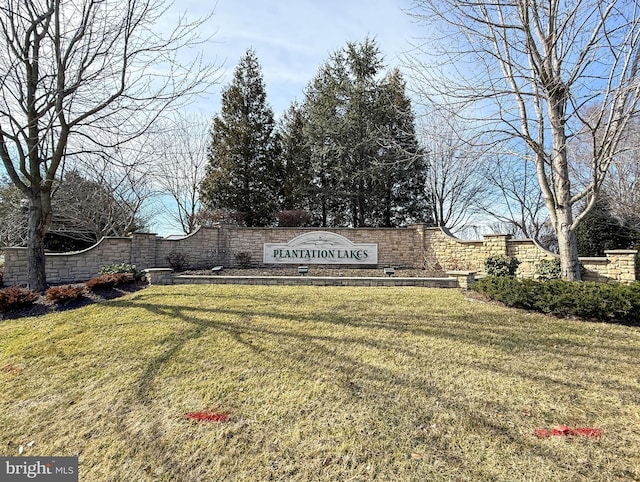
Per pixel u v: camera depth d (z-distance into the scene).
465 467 2.24
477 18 6.61
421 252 12.98
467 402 3.02
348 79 19.02
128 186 15.50
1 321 5.83
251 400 3.13
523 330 5.04
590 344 4.44
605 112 7.09
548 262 9.50
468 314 5.91
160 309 6.24
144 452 2.49
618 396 3.10
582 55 6.08
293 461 2.35
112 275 8.10
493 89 6.55
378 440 2.53
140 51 6.78
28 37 6.70
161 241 12.27
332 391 3.25
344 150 18.56
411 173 18.97
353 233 13.38
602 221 14.27
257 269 12.54
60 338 4.87
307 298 7.17
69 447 2.59
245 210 19.84
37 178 7.64
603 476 2.13
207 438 2.62
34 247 7.72
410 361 3.91
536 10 6.44
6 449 2.59
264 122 21.31
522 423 2.70
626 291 5.41
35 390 3.45
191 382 3.51
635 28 5.72
